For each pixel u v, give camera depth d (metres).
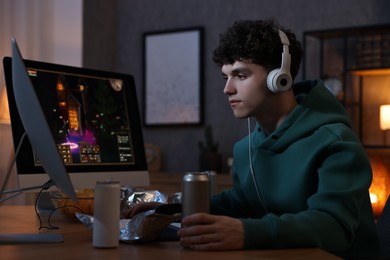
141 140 1.83
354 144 1.26
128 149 1.78
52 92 1.61
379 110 3.90
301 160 1.35
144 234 1.15
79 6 4.11
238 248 1.08
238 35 1.35
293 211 1.36
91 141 1.68
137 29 4.64
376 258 1.30
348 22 3.99
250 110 1.38
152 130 4.57
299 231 1.10
